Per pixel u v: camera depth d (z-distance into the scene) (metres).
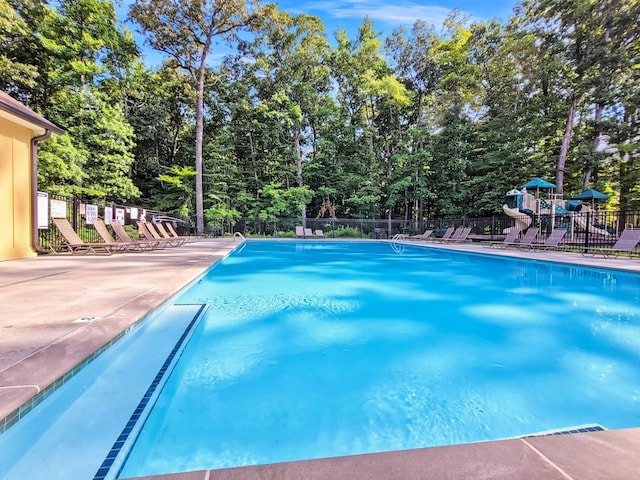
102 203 14.06
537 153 19.72
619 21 15.23
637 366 2.82
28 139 8.29
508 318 4.26
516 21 19.66
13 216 7.87
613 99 16.16
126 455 1.61
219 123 25.31
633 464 1.19
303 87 22.59
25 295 3.96
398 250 14.79
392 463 1.21
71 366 1.98
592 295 5.63
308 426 1.94
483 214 21.05
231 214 21.09
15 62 13.66
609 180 19.55
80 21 14.98
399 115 23.98
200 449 1.72
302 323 3.97
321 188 23.30
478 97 22.30
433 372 2.69
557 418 2.04
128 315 3.11
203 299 5.14
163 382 2.30
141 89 21.23
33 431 1.64
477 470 1.16
